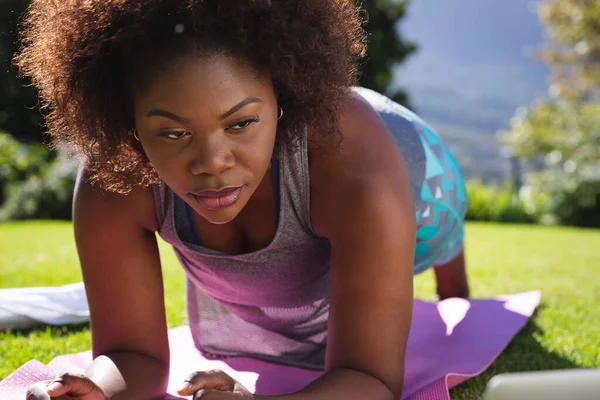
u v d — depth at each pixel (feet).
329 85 5.30
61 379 4.86
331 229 6.00
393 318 5.88
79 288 10.58
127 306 6.33
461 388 7.49
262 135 4.91
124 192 5.84
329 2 5.24
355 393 5.47
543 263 18.58
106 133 5.32
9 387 6.81
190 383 4.70
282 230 6.17
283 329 8.04
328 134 5.56
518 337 9.60
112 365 6.04
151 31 4.66
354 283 5.85
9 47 32.63
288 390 7.31
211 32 4.66
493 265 17.90
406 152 7.98
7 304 9.82
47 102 5.70
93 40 4.95
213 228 6.32
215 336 8.53
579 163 45.06
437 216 8.34
